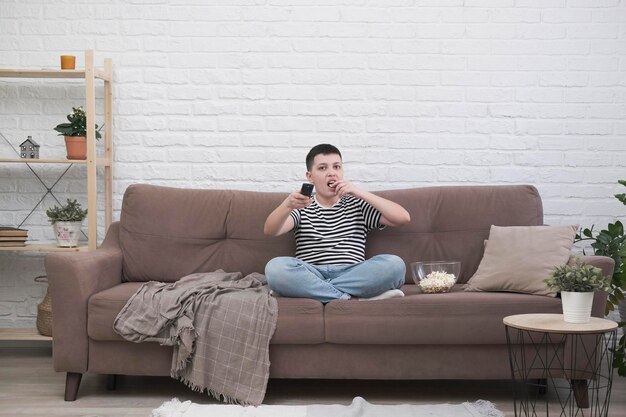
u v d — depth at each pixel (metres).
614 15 4.01
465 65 4.03
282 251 3.60
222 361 3.01
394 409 2.91
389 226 3.62
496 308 2.99
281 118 4.05
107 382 3.33
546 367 2.99
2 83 4.09
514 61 4.02
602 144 4.02
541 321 2.54
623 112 4.02
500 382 3.46
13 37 4.07
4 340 4.12
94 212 3.75
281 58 4.05
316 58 4.04
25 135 4.10
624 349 3.45
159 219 3.62
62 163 4.06
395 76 4.04
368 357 3.04
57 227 3.79
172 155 4.06
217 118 4.06
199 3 4.05
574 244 4.02
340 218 3.47
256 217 3.64
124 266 3.59
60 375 3.54
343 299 3.11
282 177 4.06
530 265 3.19
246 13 4.05
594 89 4.02
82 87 4.10
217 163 4.06
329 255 3.39
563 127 4.02
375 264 3.14
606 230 3.72
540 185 4.03
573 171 4.03
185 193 3.71
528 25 4.02
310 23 4.04
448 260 3.57
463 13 4.02
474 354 3.03
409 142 4.04
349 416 2.76
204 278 3.41
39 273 4.12
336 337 3.00
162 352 3.08
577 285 2.51
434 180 4.04
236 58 4.05
